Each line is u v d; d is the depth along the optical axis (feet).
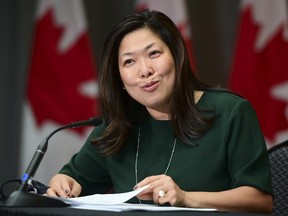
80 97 33.35
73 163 18.60
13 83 35.32
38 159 14.21
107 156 17.44
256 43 33.14
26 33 35.58
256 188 15.01
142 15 16.52
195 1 35.47
